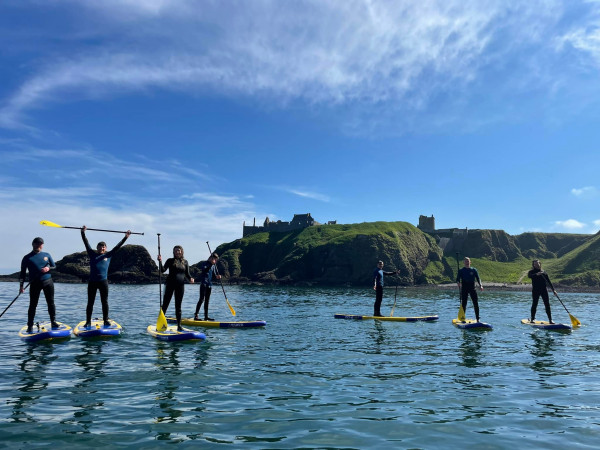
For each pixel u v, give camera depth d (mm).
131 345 10492
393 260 121062
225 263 139750
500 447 4629
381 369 8312
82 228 11992
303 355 9648
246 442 4668
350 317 18734
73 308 22016
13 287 52562
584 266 130125
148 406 5809
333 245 125438
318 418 5477
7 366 8047
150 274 97000
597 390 6938
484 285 114750
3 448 4340
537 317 21328
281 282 120625
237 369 8109
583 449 4590
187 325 15188
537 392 6801
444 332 14125
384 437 4883
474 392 6758
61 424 5078
